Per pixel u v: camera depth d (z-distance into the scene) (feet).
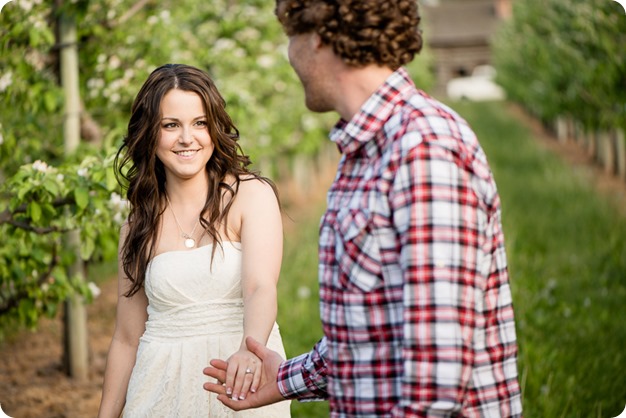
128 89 18.90
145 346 9.41
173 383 9.25
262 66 28.48
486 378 6.54
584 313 20.92
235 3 28.40
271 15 29.45
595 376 16.35
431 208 6.14
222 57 25.99
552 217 34.83
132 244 9.55
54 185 13.47
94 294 17.37
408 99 6.64
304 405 15.97
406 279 6.16
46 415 16.58
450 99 146.82
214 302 9.35
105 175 13.66
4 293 17.16
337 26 6.58
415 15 6.72
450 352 6.06
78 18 17.94
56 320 24.13
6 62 16.98
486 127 85.81
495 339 6.61
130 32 19.36
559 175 47.75
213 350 9.29
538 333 18.85
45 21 18.16
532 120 101.35
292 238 33.27
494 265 6.62
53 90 17.57
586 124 47.32
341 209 6.65
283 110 35.60
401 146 6.34
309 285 25.48
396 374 6.41
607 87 37.32
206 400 9.24
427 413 6.07
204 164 9.43
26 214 13.96
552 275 25.29
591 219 33.96
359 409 6.55
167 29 19.89
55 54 18.74
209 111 9.32
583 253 28.12
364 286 6.43
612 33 33.35
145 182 9.48
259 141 31.09
